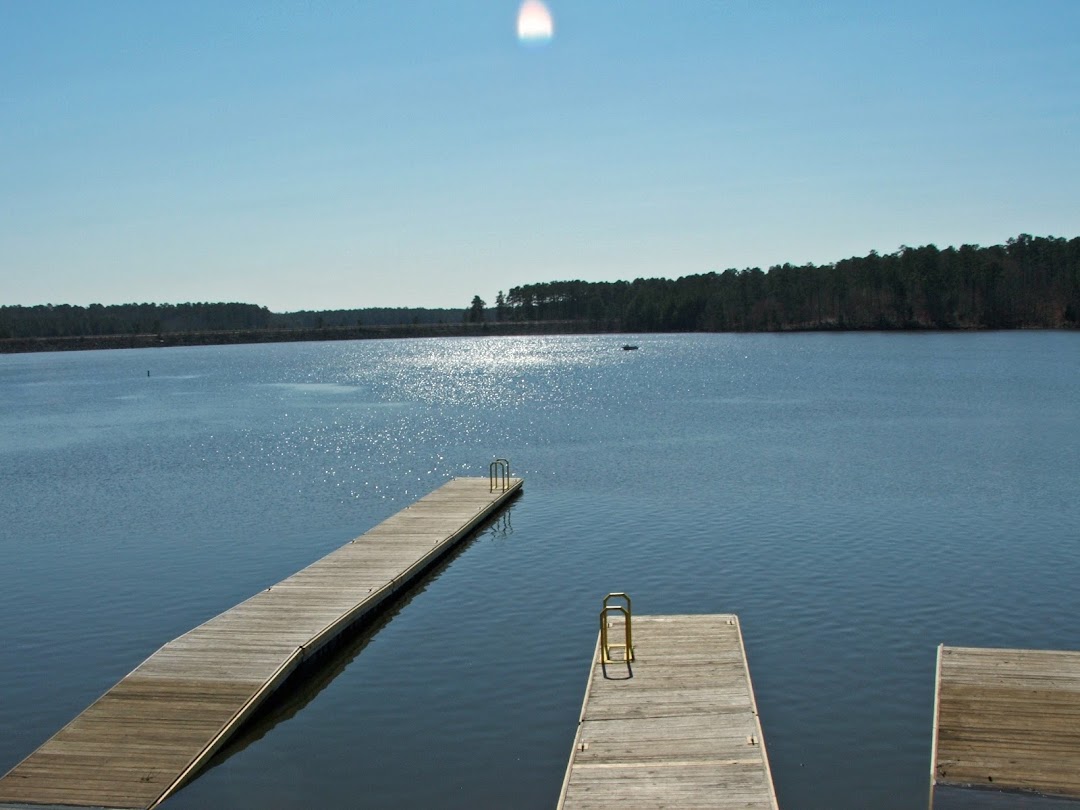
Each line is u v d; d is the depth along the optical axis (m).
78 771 14.06
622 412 61.84
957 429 49.19
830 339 153.75
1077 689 16.05
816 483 35.91
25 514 34.62
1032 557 25.86
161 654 18.27
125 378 115.31
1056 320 160.38
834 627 20.98
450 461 44.59
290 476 41.62
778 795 14.31
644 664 17.62
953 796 13.18
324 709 17.39
